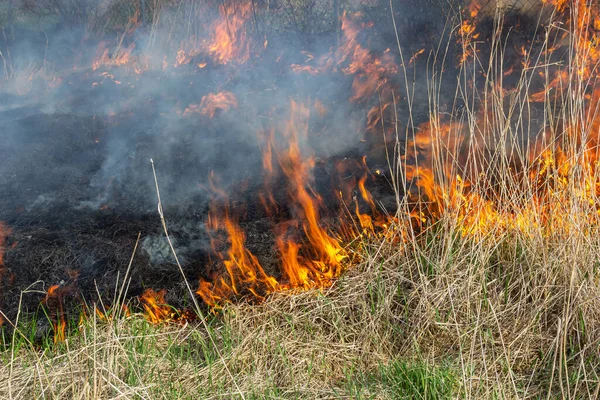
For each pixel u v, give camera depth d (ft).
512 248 10.60
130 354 9.14
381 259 11.20
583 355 8.62
